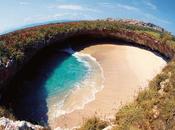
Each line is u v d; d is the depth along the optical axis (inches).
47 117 781.3
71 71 1130.0
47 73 1071.6
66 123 756.0
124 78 1100.5
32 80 982.4
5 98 806.5
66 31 1396.4
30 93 893.8
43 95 904.3
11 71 868.0
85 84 1023.0
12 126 509.7
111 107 855.7
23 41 1031.6
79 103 871.1
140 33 1603.1
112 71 1167.0
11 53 906.1
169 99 653.3
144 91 756.0
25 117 757.3
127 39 1582.2
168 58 1438.2
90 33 1530.5
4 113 655.1
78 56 1318.9
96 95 935.0
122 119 608.7
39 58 1167.0
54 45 1336.1
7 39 981.8
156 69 1250.6
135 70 1198.9
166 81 772.6
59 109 828.6
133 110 619.2
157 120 569.0
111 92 965.8
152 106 631.2
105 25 1600.6
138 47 1566.2
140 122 564.7
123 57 1353.3
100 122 624.1
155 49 1525.6
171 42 1525.6
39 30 1232.8
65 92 945.5
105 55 1362.0
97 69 1180.5
